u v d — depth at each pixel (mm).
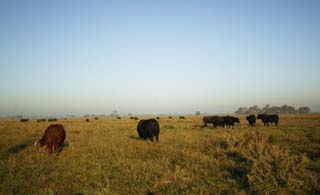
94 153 13422
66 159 11898
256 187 7723
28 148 15195
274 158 9734
